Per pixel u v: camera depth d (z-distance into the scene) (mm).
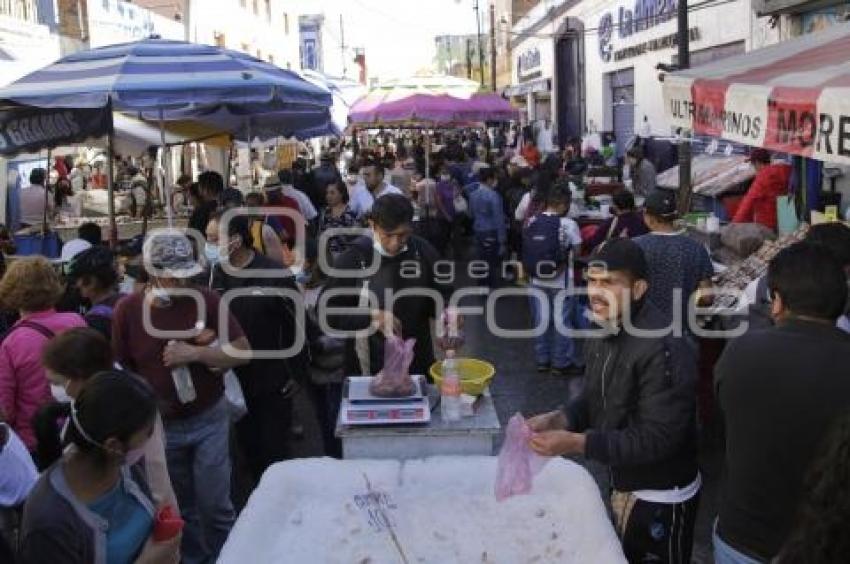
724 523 2822
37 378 4051
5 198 12414
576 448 2941
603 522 2973
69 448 2650
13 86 6344
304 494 3320
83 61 6680
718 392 2867
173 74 6328
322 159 17500
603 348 3182
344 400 3650
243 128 9867
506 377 8398
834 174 8984
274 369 5152
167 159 7844
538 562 2846
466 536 3021
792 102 4559
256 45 33594
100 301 4887
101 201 13453
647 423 2957
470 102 14039
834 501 1713
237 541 2875
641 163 14734
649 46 18844
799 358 2641
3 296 4184
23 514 2633
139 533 2754
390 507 3207
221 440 4434
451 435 3541
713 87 5938
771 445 2654
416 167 19234
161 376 4266
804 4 10984
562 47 28484
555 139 28500
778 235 7832
